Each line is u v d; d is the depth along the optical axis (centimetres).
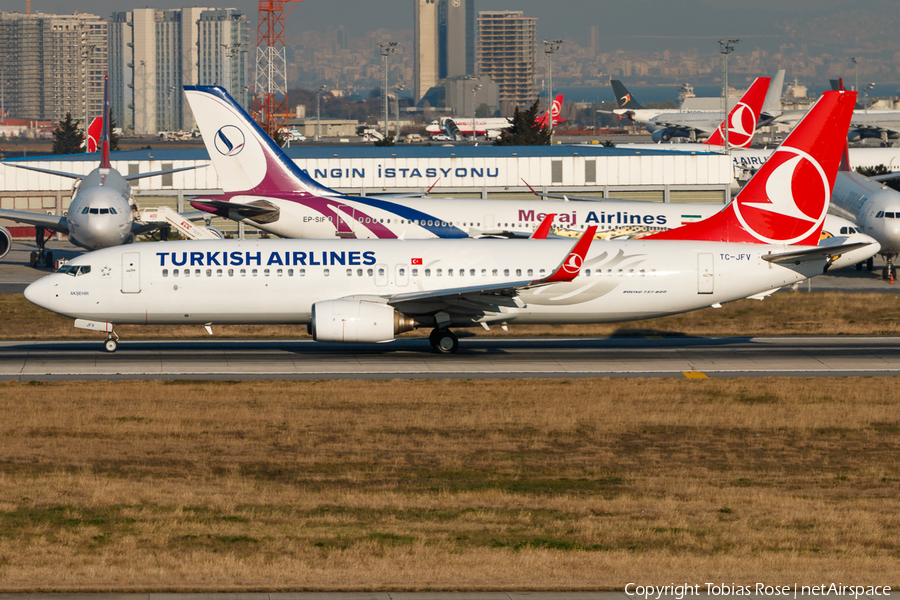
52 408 16575
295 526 10106
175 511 10706
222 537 9581
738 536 9894
